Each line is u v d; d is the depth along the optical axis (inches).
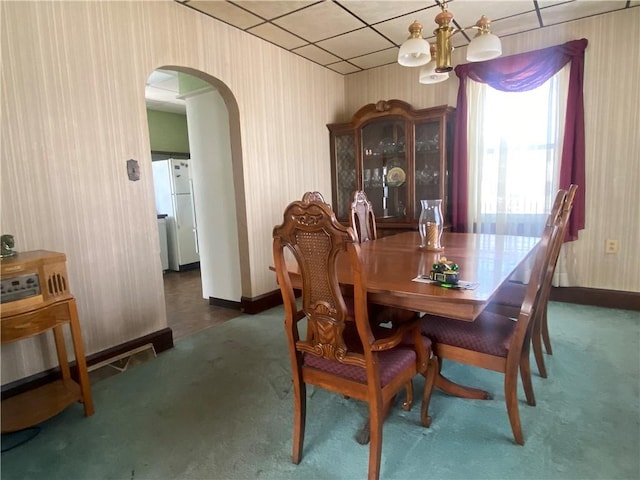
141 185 100.5
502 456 60.0
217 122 139.3
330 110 170.7
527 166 134.3
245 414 74.2
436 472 57.1
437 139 148.9
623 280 124.1
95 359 92.3
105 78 91.4
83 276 89.8
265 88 136.0
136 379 89.2
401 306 57.8
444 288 55.8
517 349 60.7
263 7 109.7
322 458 61.2
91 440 67.4
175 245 219.8
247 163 130.6
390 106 153.0
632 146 118.1
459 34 132.6
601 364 88.0
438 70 80.4
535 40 130.0
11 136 76.7
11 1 75.7
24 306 66.4
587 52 121.3
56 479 58.4
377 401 53.1
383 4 109.4
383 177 164.7
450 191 152.6
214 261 149.7
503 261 74.1
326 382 58.3
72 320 73.0
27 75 78.5
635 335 103.0
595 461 58.1
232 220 141.5
